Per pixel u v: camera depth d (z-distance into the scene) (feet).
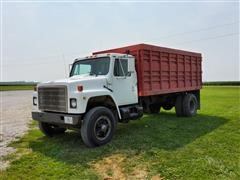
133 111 25.22
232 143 20.03
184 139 21.83
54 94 20.99
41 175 14.71
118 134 24.36
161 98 32.96
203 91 103.55
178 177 13.83
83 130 19.81
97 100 21.38
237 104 49.78
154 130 25.99
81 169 15.52
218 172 14.28
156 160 16.66
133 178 14.02
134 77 25.22
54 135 24.82
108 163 16.47
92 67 24.22
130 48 26.50
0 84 286.25
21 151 19.75
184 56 33.81
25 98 90.84
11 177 14.52
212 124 28.48
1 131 28.12
